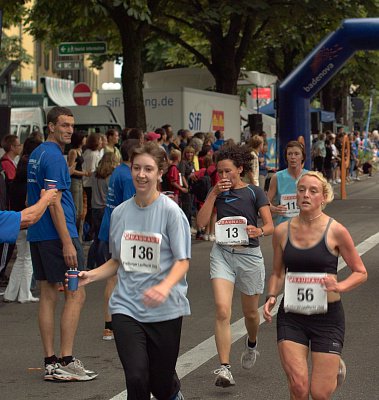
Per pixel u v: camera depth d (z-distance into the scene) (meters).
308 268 6.96
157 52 46.62
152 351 6.90
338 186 40.62
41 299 9.44
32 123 30.08
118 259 7.11
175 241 6.90
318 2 31.17
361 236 21.22
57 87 41.78
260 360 9.91
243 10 30.48
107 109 28.58
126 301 6.90
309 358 9.88
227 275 9.04
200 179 21.12
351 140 44.69
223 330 8.84
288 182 11.53
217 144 28.28
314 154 39.00
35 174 9.38
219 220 9.14
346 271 15.57
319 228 6.99
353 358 9.91
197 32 38.41
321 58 26.00
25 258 13.65
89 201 20.00
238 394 8.59
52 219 9.24
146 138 17.11
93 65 45.19
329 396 6.83
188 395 8.57
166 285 6.68
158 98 30.61
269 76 40.28
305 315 6.91
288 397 8.48
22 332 11.63
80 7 25.64
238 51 35.56
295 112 27.00
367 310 12.58
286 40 36.22
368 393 8.58
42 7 28.73
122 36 26.95
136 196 7.02
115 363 9.93
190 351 10.30
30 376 9.46
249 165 9.21
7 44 41.62
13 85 43.03
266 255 18.42
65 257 9.23
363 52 46.12
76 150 18.12
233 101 34.03
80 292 9.40
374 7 31.92
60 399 8.59
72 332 9.32
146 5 24.08
